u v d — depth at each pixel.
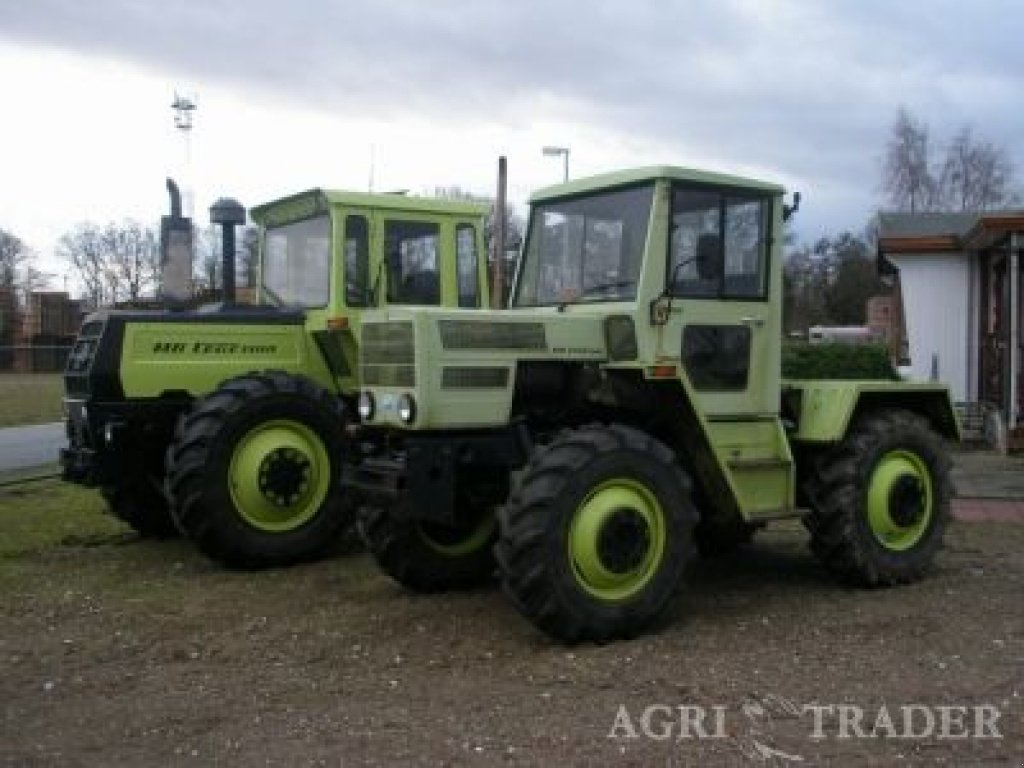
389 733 4.63
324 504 8.14
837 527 6.90
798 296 45.78
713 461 6.42
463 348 6.01
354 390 8.93
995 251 15.02
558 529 5.64
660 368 6.11
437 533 7.03
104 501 10.38
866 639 5.86
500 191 21.55
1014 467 12.28
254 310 8.81
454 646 5.86
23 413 21.62
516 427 6.19
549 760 4.32
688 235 6.52
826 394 7.05
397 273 8.94
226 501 7.79
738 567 7.71
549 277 6.98
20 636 6.25
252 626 6.35
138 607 6.84
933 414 7.71
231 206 9.62
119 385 8.21
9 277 56.59
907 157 42.91
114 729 4.79
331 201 8.68
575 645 5.78
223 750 4.52
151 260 54.75
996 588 7.02
